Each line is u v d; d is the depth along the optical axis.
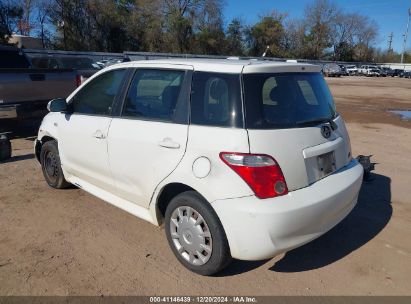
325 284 3.49
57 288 3.38
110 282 3.48
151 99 3.92
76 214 4.83
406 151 8.28
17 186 5.78
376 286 3.48
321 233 3.48
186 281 3.50
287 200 3.17
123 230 4.43
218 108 3.37
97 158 4.44
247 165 3.12
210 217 3.32
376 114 14.62
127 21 56.53
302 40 87.12
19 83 8.30
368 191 5.72
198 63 3.62
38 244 4.11
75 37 52.47
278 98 3.45
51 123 5.29
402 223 4.68
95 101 4.61
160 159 3.65
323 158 3.56
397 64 91.38
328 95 4.13
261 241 3.12
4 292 3.33
